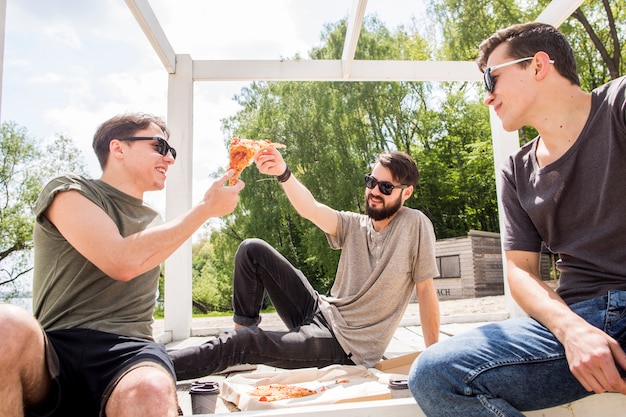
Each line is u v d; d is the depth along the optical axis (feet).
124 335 5.08
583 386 4.35
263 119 70.90
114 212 5.71
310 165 67.72
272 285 8.83
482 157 63.36
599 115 4.76
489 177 63.05
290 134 69.46
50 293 5.31
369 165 67.97
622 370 3.94
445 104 68.80
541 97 5.14
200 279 80.84
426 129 68.80
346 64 14.12
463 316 16.20
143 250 5.02
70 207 5.10
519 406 4.44
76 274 5.28
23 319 4.06
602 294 4.58
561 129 5.08
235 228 74.54
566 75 5.09
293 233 71.46
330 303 8.47
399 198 8.30
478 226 65.62
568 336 4.10
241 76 14.61
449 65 15.03
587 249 4.79
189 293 14.55
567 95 5.08
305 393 6.00
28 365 4.13
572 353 4.02
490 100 5.58
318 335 7.77
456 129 67.72
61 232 5.14
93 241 4.95
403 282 8.15
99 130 6.21
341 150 67.51
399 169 8.18
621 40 50.29
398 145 69.00
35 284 5.41
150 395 4.11
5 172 62.44
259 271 8.73
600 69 51.29
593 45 51.29
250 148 7.27
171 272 14.39
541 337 4.43
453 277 47.52
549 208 5.02
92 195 5.41
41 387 4.42
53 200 5.19
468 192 64.80
